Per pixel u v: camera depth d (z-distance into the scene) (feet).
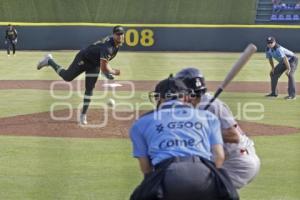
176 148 49.65
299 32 373.81
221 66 275.59
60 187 84.17
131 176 90.33
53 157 101.55
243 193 81.97
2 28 384.06
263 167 96.02
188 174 47.88
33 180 87.56
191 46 378.12
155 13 444.55
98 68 129.39
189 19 437.99
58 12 444.96
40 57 322.55
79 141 113.91
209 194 47.85
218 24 423.23
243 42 376.68
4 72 249.96
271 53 177.17
